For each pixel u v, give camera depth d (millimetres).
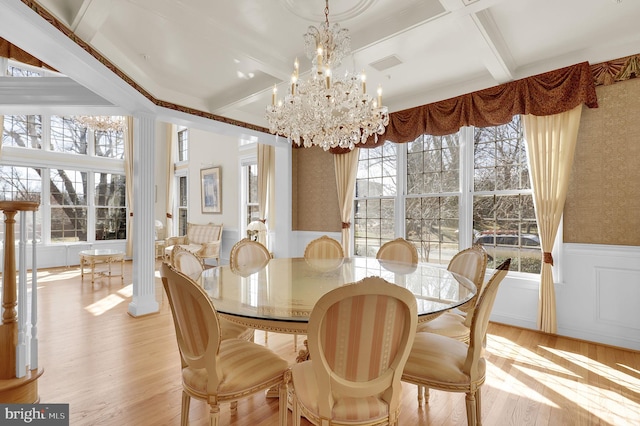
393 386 1308
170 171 8727
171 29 2699
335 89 2166
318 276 2357
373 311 1194
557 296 3162
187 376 1544
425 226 4168
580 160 3033
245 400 2146
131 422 1881
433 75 3486
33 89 3346
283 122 2361
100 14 2283
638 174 2777
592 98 2828
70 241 7273
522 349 2867
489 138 3680
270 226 6078
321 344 1242
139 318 3715
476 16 2283
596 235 2967
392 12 2484
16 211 1935
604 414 1970
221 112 4395
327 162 5234
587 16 2461
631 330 2812
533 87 3092
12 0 1889
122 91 3080
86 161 7484
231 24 2613
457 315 2355
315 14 2494
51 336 3168
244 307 1599
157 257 8453
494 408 2031
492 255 3639
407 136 4016
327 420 1269
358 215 4895
